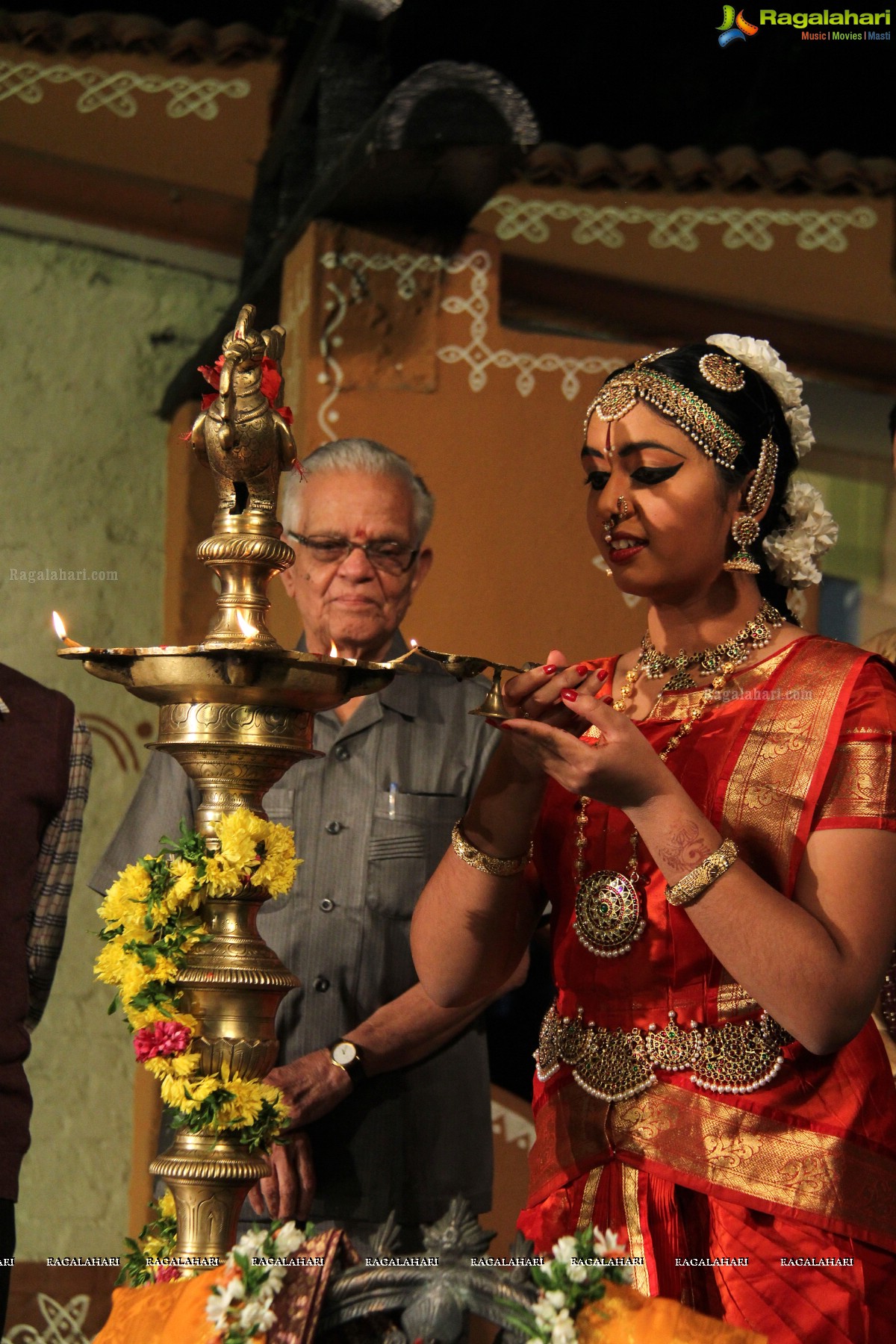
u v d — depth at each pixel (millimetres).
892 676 2049
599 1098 1993
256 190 5777
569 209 5535
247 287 5543
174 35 5730
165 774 3074
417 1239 2834
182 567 5902
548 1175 2043
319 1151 2818
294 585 3197
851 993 1815
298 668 1848
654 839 1845
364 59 5156
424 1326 1451
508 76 6371
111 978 1902
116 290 6223
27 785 2906
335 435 4719
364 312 4793
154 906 1910
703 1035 1938
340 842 2969
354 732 3057
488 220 5469
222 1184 1860
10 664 5930
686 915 1945
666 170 5531
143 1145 5480
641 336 5688
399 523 3131
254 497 1952
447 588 4750
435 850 2984
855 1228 1842
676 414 2066
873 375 5836
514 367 4891
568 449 4895
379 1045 2795
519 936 2246
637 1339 1466
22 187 5805
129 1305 1659
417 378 4801
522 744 1867
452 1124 2930
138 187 5820
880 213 5758
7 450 6043
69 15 6145
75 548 6066
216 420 1903
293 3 5789
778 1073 1906
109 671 1928
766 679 2082
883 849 1898
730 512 2102
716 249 5633
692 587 2125
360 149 4359
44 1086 5664
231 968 1895
